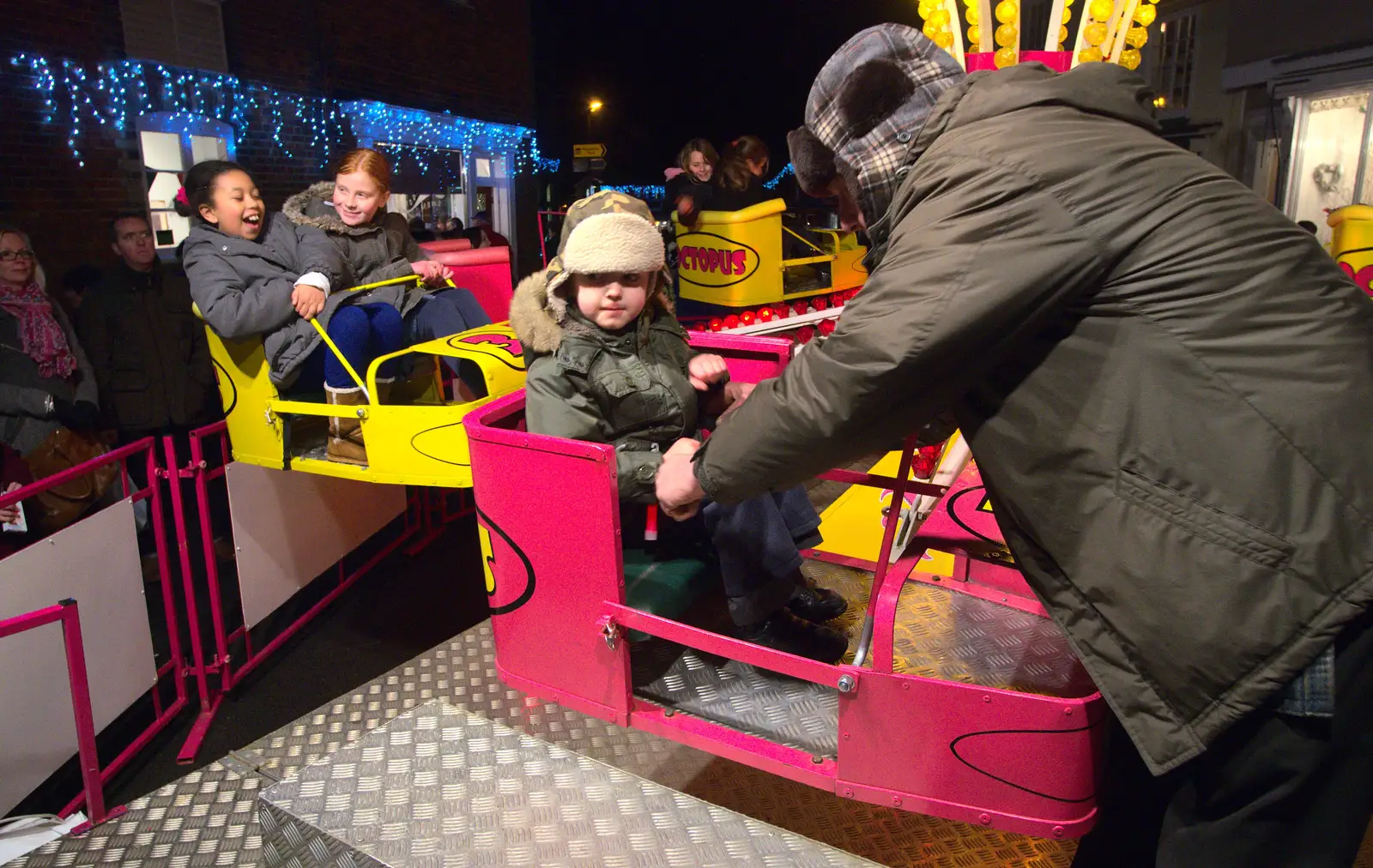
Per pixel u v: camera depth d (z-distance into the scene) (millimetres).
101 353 4391
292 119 9031
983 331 1174
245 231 3176
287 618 4125
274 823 1536
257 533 3584
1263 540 1128
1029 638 2027
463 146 12211
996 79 1288
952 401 1276
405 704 2574
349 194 3408
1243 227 1166
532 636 1912
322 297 3049
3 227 3904
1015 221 1167
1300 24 7367
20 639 2607
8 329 3809
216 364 3211
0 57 6266
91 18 6902
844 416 1252
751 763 1693
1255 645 1139
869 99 1402
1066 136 1203
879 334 1205
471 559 4781
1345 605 1115
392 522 5207
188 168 7832
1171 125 8531
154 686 3227
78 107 6793
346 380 3027
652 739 2400
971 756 1514
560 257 1955
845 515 2867
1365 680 1168
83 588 2867
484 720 1773
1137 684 1238
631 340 2049
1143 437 1185
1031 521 1296
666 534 2205
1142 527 1188
